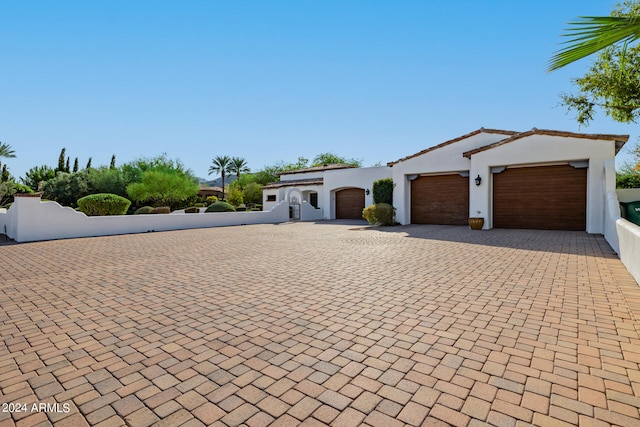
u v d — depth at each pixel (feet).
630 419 7.38
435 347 11.27
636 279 19.04
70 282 21.54
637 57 33.73
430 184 59.47
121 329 13.51
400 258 27.76
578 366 9.80
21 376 9.87
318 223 72.38
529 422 7.36
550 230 45.68
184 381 9.44
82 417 7.89
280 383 9.23
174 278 22.34
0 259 30.53
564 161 44.19
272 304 16.38
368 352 11.00
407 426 7.33
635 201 40.57
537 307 15.05
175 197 117.50
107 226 51.16
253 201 151.84
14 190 107.76
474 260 26.08
